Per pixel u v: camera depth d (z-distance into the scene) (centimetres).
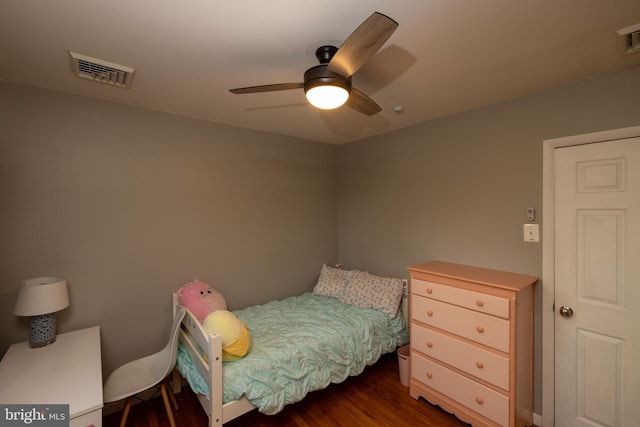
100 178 218
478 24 130
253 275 300
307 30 134
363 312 270
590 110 185
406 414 218
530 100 210
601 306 184
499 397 188
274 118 265
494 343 190
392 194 309
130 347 230
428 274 227
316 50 150
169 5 116
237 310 284
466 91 205
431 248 274
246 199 294
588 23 130
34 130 195
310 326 240
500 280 198
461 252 252
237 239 288
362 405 228
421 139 280
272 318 258
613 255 179
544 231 204
